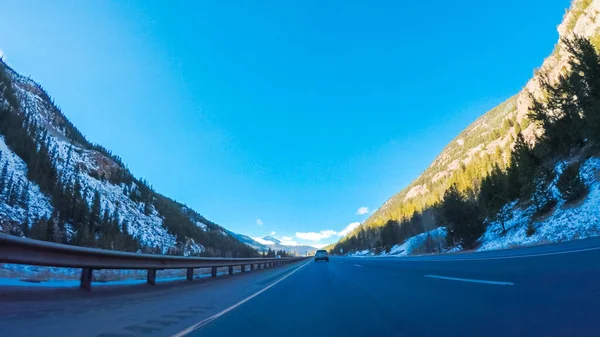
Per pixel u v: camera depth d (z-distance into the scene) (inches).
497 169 2309.3
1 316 211.5
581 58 1497.3
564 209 1213.7
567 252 521.0
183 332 203.3
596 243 615.8
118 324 220.1
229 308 297.9
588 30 3144.7
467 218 1969.7
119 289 379.6
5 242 229.1
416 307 249.3
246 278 745.0
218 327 218.7
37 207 5054.1
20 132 7052.2
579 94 1526.8
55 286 319.3
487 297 254.2
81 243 4239.7
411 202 7283.5
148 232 7224.4
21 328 190.7
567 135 1630.2
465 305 236.4
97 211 5890.8
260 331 206.2
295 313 265.6
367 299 312.5
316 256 1955.0
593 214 976.3
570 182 1219.9
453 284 346.6
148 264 428.1
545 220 1274.6
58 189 5876.0
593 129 1285.7
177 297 378.6
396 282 428.1
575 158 1501.0
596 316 167.5
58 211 5137.8
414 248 3385.8
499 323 178.1
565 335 146.1
